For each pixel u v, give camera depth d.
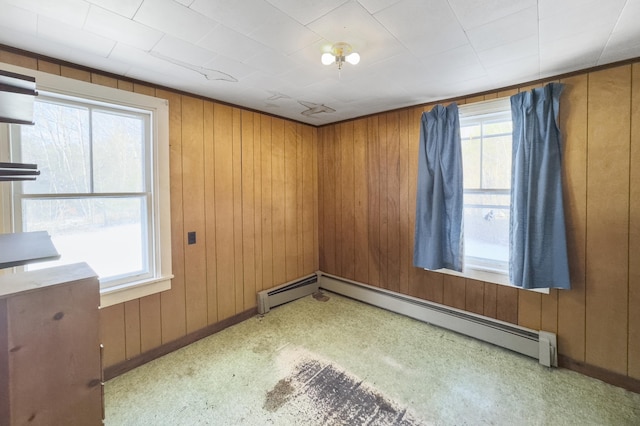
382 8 1.35
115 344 2.16
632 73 1.89
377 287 3.36
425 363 2.28
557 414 1.76
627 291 1.96
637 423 1.69
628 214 1.94
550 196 2.14
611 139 1.97
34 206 1.86
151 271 2.38
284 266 3.52
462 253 2.61
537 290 2.30
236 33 1.57
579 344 2.14
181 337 2.54
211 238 2.75
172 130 2.44
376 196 3.30
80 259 2.06
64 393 0.83
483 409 1.80
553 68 2.03
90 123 2.06
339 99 2.74
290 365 2.26
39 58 1.80
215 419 1.74
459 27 1.53
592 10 1.38
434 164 2.72
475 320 2.62
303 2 1.30
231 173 2.90
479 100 2.54
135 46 1.71
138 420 1.73
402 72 2.12
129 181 2.26
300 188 3.69
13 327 0.75
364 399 1.89
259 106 2.98
